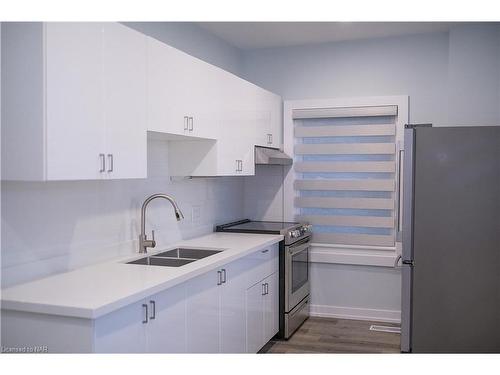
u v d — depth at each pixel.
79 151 2.22
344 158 4.84
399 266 4.61
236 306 3.30
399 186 4.11
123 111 2.50
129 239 3.15
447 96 4.45
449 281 3.39
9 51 2.10
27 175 2.08
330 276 4.88
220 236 4.11
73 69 2.18
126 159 2.53
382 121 4.71
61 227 2.58
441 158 3.38
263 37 4.60
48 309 1.98
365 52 4.71
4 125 2.11
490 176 3.30
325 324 4.63
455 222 3.37
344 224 4.82
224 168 3.63
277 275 4.15
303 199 4.95
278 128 4.85
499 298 3.29
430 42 4.50
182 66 3.05
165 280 2.38
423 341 3.45
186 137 3.24
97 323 1.97
